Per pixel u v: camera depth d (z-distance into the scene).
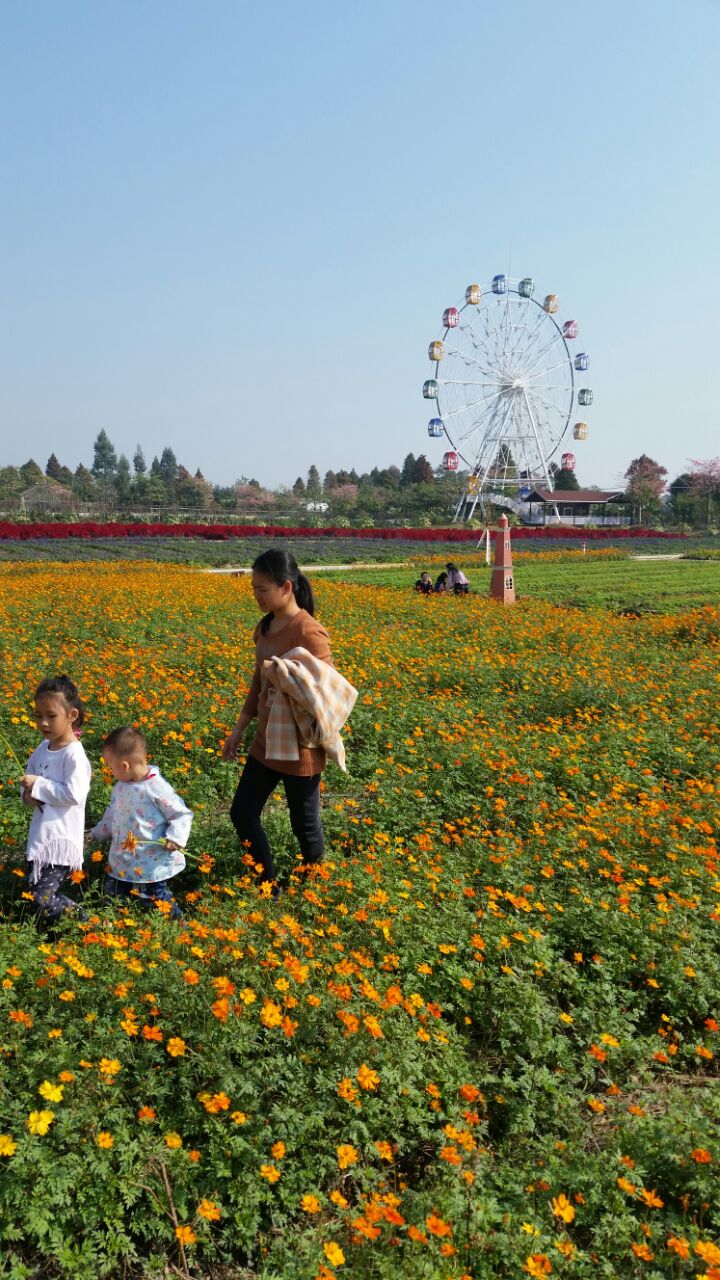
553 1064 3.26
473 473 54.97
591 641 12.54
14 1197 2.29
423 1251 2.25
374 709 7.76
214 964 3.19
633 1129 2.83
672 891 4.43
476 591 24.66
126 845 3.90
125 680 7.87
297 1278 2.19
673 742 7.39
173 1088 2.72
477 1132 2.78
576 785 6.25
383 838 4.70
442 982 3.50
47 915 3.71
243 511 85.81
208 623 12.49
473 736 6.94
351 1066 2.84
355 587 19.81
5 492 82.56
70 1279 2.21
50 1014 2.83
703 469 97.25
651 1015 3.67
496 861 4.57
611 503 80.69
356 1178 2.61
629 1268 2.35
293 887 4.05
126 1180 2.40
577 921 4.11
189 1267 2.35
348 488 115.19
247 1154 2.54
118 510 71.50
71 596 14.88
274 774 4.20
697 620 14.77
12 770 5.32
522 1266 2.20
